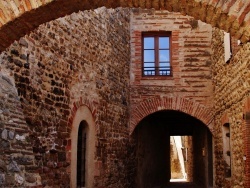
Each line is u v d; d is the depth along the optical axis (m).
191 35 14.91
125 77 14.10
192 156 25.03
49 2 4.77
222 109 12.30
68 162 9.09
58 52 8.83
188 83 14.65
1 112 6.09
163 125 22.55
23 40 7.33
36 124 7.72
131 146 14.41
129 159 14.11
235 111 10.30
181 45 14.89
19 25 5.03
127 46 14.48
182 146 34.94
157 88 14.66
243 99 9.30
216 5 4.41
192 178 25.33
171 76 14.79
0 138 5.87
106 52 12.07
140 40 14.98
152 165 18.81
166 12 15.05
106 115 11.85
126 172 13.61
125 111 13.92
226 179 11.67
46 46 8.27
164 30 14.98
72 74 9.53
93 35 11.02
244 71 9.14
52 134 8.38
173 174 35.19
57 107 8.69
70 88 9.41
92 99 10.77
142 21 15.07
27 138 6.54
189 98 14.56
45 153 8.02
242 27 4.44
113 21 12.87
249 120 8.92
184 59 14.80
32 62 7.66
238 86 9.88
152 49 15.18
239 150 9.82
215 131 13.91
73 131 9.45
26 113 7.36
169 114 19.86
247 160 8.92
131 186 14.29
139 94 14.66
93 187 10.55
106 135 11.75
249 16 4.29
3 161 5.77
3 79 6.52
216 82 13.48
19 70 7.17
